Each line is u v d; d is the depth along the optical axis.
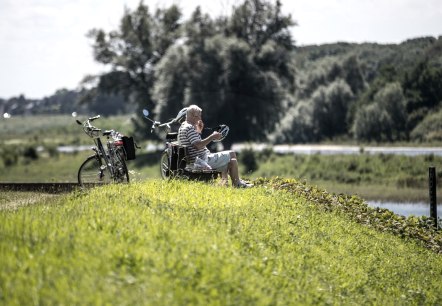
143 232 25.02
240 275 23.25
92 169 45.78
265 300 22.42
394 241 42.25
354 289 29.73
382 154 174.88
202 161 41.91
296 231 34.44
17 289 18.98
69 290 19.27
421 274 36.62
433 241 46.06
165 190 36.47
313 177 174.25
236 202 36.69
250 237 29.55
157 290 20.30
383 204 129.50
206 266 22.80
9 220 25.61
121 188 36.66
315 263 30.59
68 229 24.47
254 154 193.38
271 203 38.97
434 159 166.88
